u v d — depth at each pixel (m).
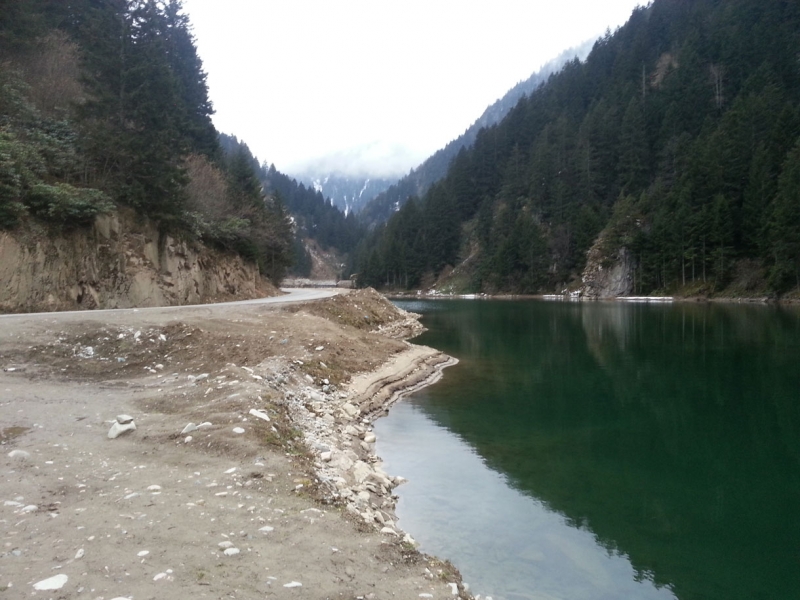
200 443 8.36
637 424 14.51
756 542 8.23
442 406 16.45
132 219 27.06
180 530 5.37
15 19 27.52
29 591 4.01
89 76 26.80
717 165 66.25
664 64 106.44
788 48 80.19
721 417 15.05
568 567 7.33
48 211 21.72
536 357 25.69
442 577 5.70
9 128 22.94
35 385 11.95
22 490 6.26
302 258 160.50
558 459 11.80
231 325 18.84
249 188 50.75
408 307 66.06
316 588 4.56
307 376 15.41
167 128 28.53
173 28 55.44
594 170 93.75
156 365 14.56
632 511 9.24
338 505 7.11
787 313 43.28
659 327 37.34
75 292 22.66
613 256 78.44
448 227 113.81
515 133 122.56
